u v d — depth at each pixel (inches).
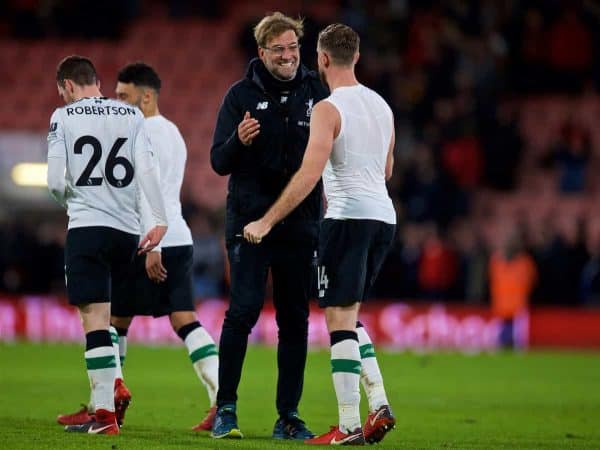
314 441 1036.5
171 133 1245.1
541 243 2864.2
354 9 3545.8
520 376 2101.4
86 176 1071.0
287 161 1101.7
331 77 1051.3
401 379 2011.6
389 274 2945.4
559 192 3321.9
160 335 2923.2
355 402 1018.7
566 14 3491.6
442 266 2891.2
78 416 1184.8
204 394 1626.5
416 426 1298.0
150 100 1246.9
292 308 1117.7
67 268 1069.8
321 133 1005.8
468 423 1341.0
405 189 3078.2
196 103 3828.7
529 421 1374.3
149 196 1075.9
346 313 1026.1
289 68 1090.1
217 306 2878.9
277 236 1097.4
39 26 3954.2
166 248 1227.2
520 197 3334.2
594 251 2938.0
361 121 1028.5
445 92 3341.5
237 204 1103.6
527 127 3526.1
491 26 3454.7
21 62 3996.1
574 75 3506.4
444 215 3031.5
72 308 2950.3
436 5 3597.4
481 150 3230.8
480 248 2898.6
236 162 1099.3
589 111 3523.6
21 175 3102.9
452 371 2198.6
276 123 1099.9
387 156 1075.9
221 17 4042.8
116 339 1174.3
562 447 1099.9
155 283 1232.2
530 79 3523.6
